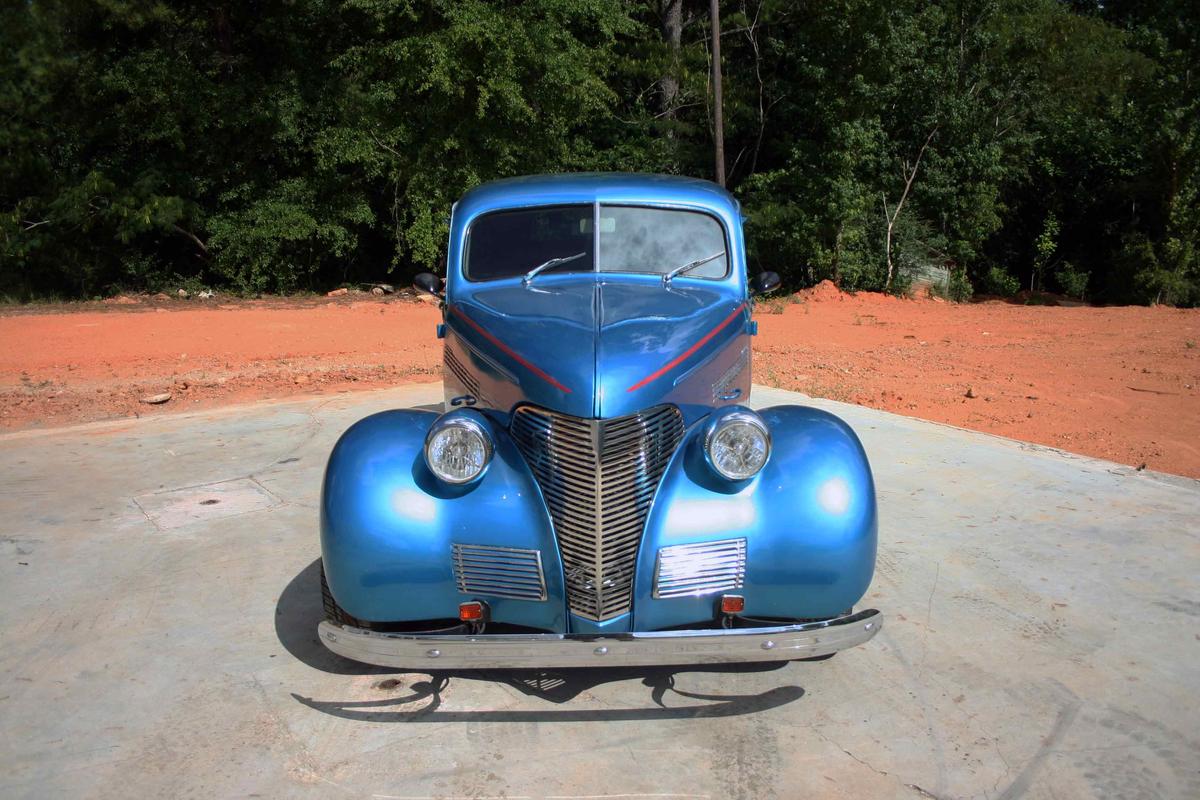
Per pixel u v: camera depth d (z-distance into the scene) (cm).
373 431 375
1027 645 407
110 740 344
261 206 1930
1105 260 2338
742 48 2547
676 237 459
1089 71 2336
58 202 1845
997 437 733
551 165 2109
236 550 522
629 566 347
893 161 2116
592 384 343
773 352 1235
